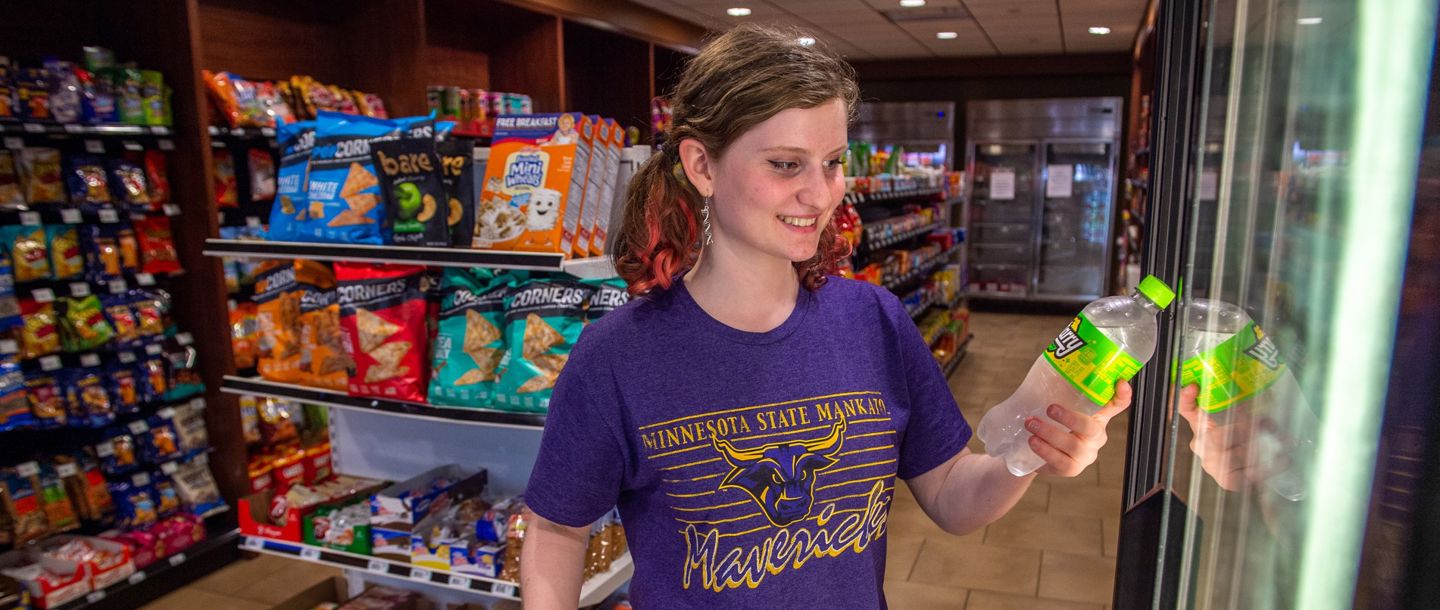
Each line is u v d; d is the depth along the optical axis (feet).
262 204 13.16
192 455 11.85
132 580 10.53
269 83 12.52
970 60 32.14
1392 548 1.74
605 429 3.45
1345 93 1.90
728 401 3.39
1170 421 2.85
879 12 22.63
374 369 7.06
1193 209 2.77
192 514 11.62
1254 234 2.45
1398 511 1.72
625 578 7.30
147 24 11.18
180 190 11.56
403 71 14.25
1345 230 1.92
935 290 22.30
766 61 3.03
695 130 3.19
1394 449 1.74
